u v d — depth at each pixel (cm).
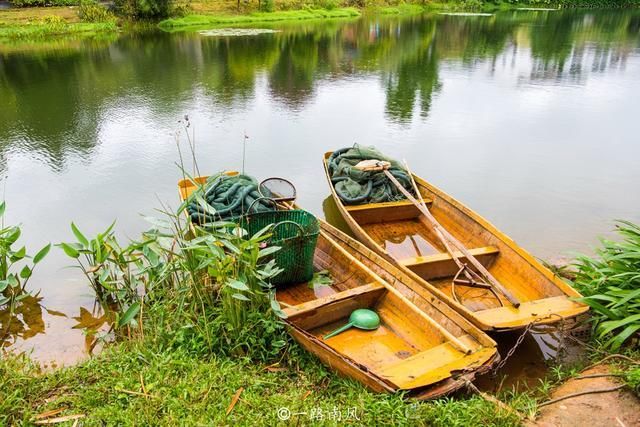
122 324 397
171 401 322
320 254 527
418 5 3772
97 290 488
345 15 3225
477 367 346
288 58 1841
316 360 379
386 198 632
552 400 340
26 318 466
